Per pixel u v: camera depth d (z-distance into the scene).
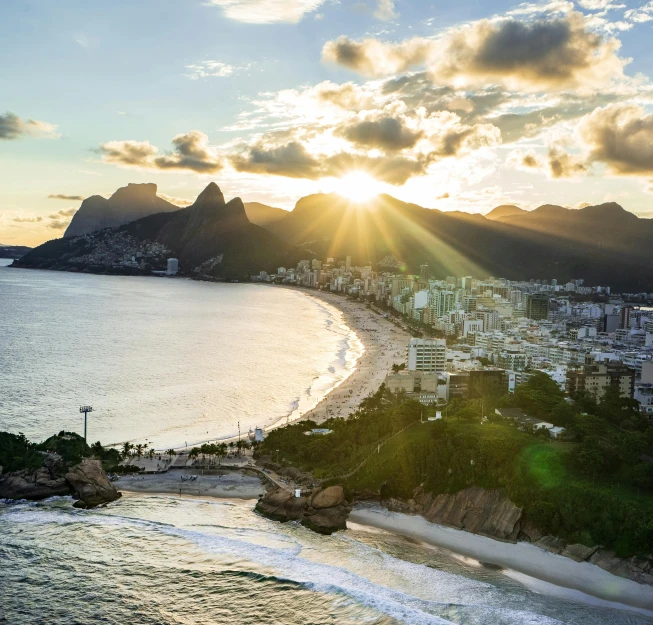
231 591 143.75
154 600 139.75
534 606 139.88
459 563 161.62
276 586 146.00
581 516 168.62
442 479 196.62
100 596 140.88
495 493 185.88
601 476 190.62
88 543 168.25
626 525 160.88
